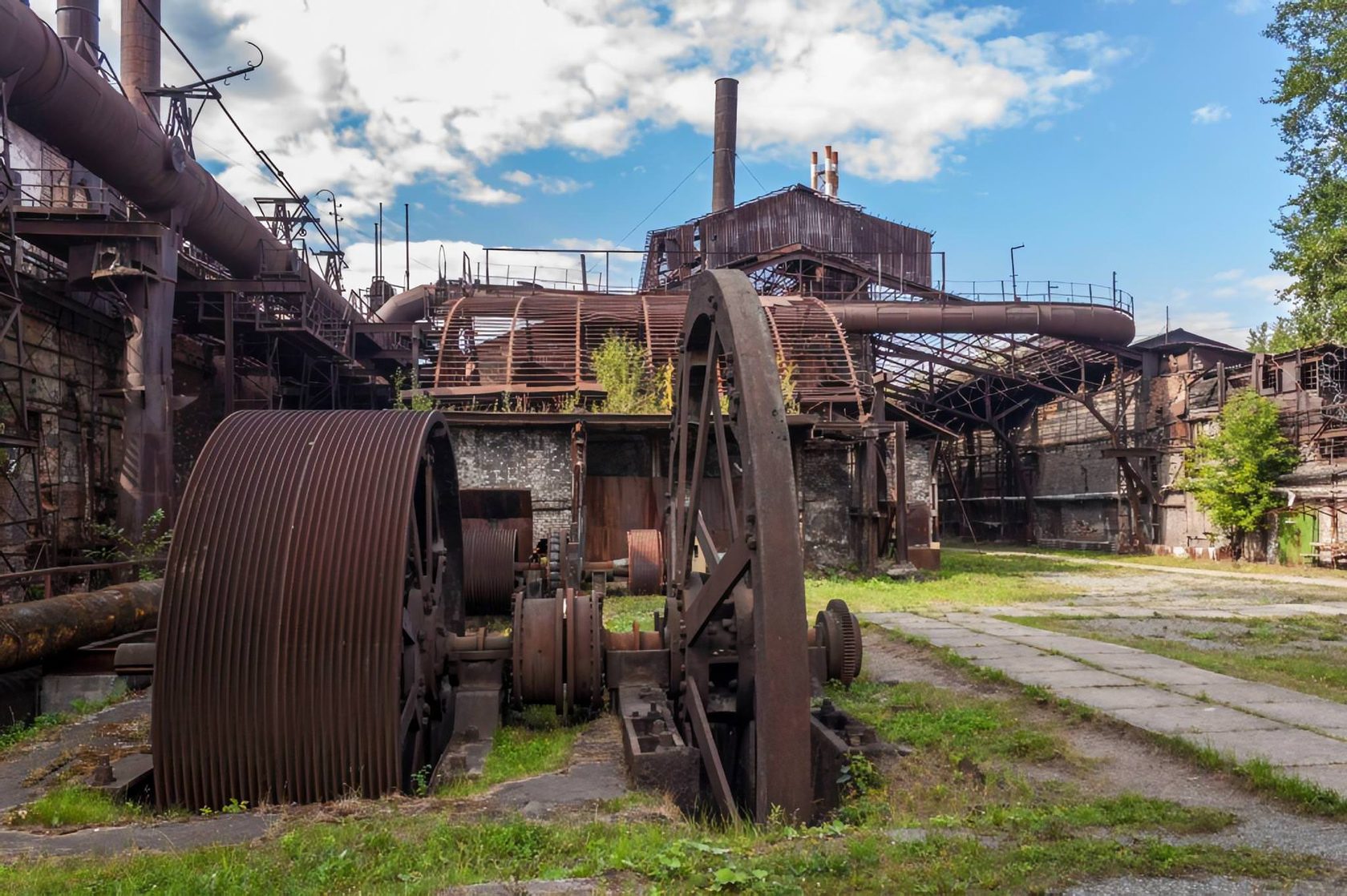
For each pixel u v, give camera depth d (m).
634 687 7.58
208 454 6.41
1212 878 4.08
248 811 5.41
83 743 7.48
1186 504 33.06
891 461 24.72
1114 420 37.34
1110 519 37.31
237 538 5.95
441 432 7.81
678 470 8.20
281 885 3.93
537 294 29.66
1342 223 17.62
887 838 4.52
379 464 6.38
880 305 33.50
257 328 24.33
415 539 7.15
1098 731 7.80
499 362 24.98
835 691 9.51
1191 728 7.48
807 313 28.36
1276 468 29.05
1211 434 31.67
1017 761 6.96
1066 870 4.12
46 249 17.88
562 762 6.50
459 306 26.94
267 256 24.88
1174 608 17.53
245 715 5.66
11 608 8.87
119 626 10.33
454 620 9.31
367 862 4.21
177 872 4.05
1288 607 17.73
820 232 40.72
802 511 22.20
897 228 42.31
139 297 17.73
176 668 5.64
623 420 19.53
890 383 41.19
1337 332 19.03
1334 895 3.91
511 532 14.60
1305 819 5.25
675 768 5.88
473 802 5.41
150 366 17.80
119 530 17.59
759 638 5.44
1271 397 29.84
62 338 18.38
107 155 17.28
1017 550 39.44
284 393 30.92
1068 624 14.93
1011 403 45.28
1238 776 6.19
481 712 7.44
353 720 5.72
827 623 8.40
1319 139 18.59
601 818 5.07
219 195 21.72
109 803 5.57
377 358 34.72
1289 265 18.61
